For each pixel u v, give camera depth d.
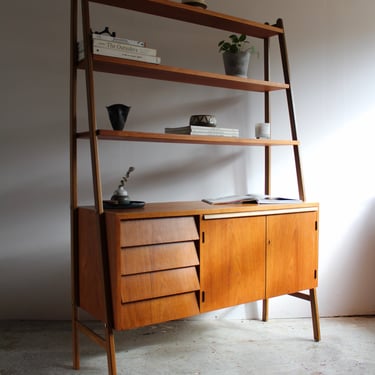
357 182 2.92
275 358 2.27
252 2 2.78
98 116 2.59
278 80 2.84
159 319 1.93
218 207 2.16
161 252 1.93
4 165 2.51
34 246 2.59
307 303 2.90
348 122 2.90
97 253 1.92
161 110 2.71
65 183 2.61
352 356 2.30
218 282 2.12
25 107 2.52
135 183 2.68
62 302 2.66
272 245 2.31
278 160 2.87
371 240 2.94
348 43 2.87
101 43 1.88
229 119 2.83
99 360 2.21
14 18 2.48
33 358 2.21
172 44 2.70
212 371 2.12
